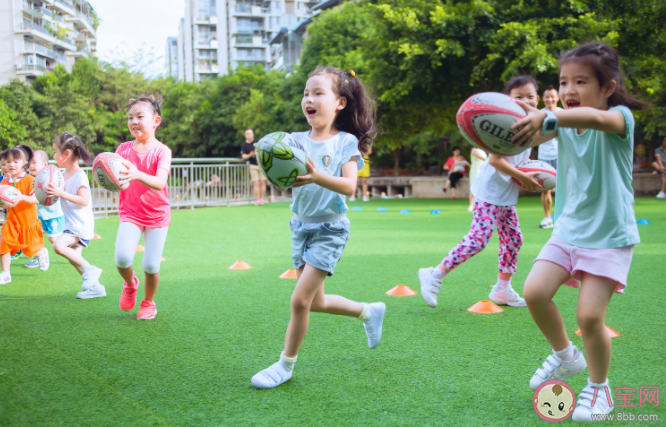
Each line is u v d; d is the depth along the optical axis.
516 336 3.35
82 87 37.97
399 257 6.34
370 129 2.96
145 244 3.81
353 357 3.02
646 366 2.80
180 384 2.65
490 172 4.02
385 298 4.39
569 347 2.41
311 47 28.98
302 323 2.63
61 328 3.61
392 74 15.98
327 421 2.24
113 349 3.17
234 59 90.38
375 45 16.77
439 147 31.61
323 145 2.75
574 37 13.61
